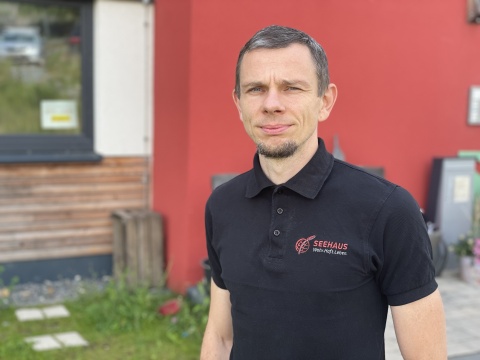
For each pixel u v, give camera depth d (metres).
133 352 3.85
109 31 5.23
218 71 4.81
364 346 1.50
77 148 5.29
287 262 1.52
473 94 5.97
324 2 5.16
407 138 5.71
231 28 4.82
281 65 1.51
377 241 1.49
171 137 5.07
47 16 5.11
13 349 3.78
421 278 1.49
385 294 1.54
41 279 5.21
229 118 4.90
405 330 1.51
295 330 1.50
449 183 5.83
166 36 5.11
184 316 4.32
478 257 5.54
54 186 5.18
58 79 5.22
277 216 1.57
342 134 5.39
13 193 5.05
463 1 5.83
